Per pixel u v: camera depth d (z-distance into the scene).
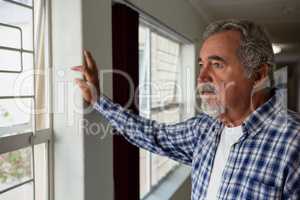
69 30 1.66
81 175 1.68
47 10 1.66
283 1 4.29
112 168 2.03
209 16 5.18
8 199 1.47
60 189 1.71
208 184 1.36
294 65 10.62
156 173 3.84
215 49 1.23
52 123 1.71
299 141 1.13
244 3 4.38
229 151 1.31
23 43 1.54
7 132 1.44
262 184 1.16
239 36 1.21
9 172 1.47
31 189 1.60
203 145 1.47
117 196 2.17
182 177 4.22
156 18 2.94
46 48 1.67
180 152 1.71
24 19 1.54
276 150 1.16
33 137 1.56
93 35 1.76
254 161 1.19
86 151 1.70
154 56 3.78
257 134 1.22
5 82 1.44
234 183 1.22
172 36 4.04
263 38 1.22
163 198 3.43
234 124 1.34
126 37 2.25
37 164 1.65
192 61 4.72
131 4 2.37
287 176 1.12
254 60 1.20
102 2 1.87
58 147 1.71
